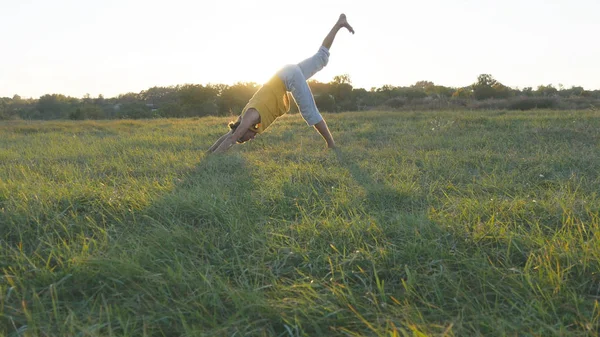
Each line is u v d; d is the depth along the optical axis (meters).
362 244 2.85
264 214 3.49
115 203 3.59
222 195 3.73
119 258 2.58
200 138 8.10
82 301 2.30
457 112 12.02
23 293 2.32
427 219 3.12
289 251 2.76
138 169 5.12
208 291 2.29
